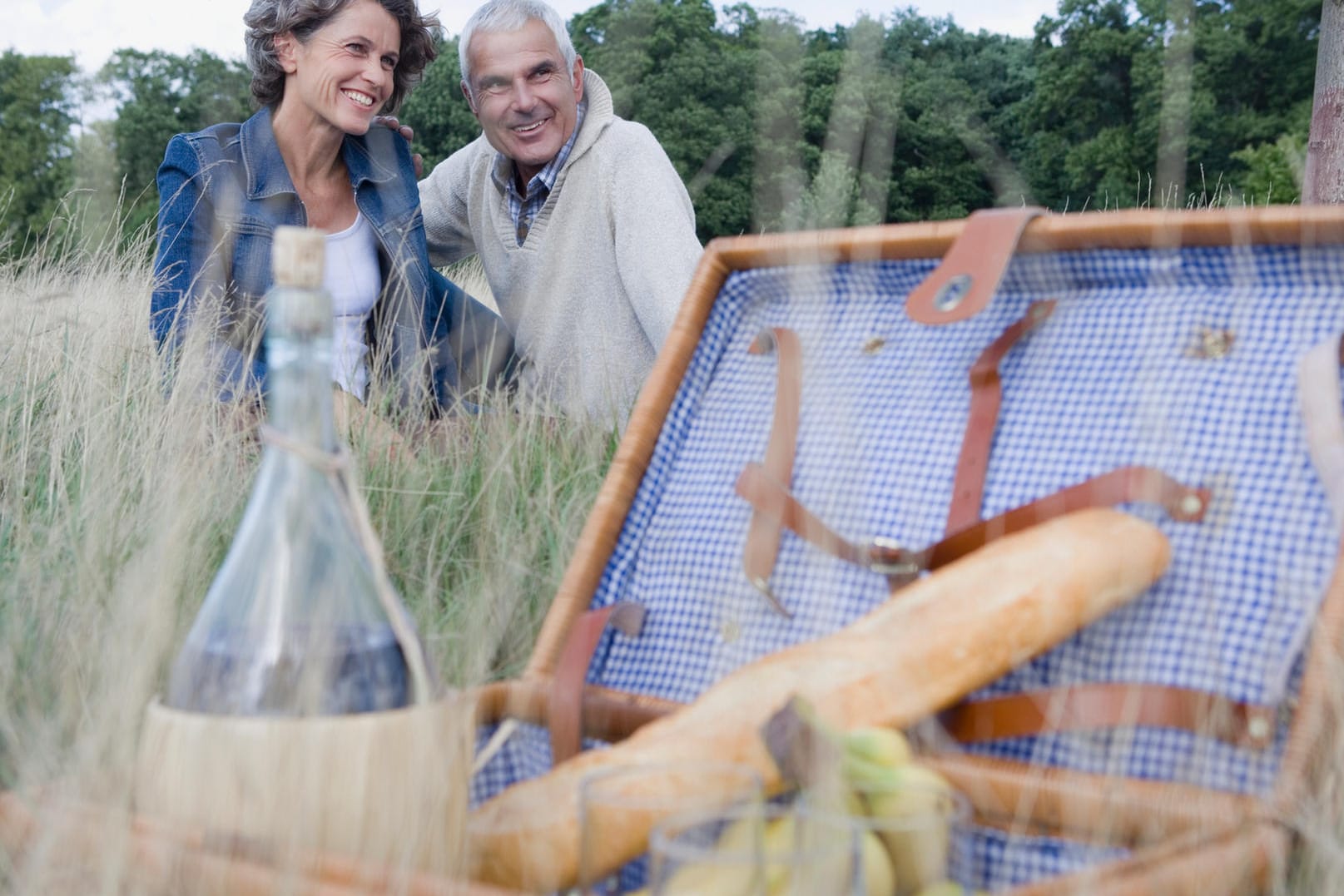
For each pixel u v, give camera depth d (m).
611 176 3.03
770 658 1.03
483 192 3.35
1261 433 1.11
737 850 0.75
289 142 2.97
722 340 1.49
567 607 1.32
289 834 0.84
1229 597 1.05
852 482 1.29
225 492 1.99
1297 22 15.80
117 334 2.82
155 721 0.89
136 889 0.81
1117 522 1.04
